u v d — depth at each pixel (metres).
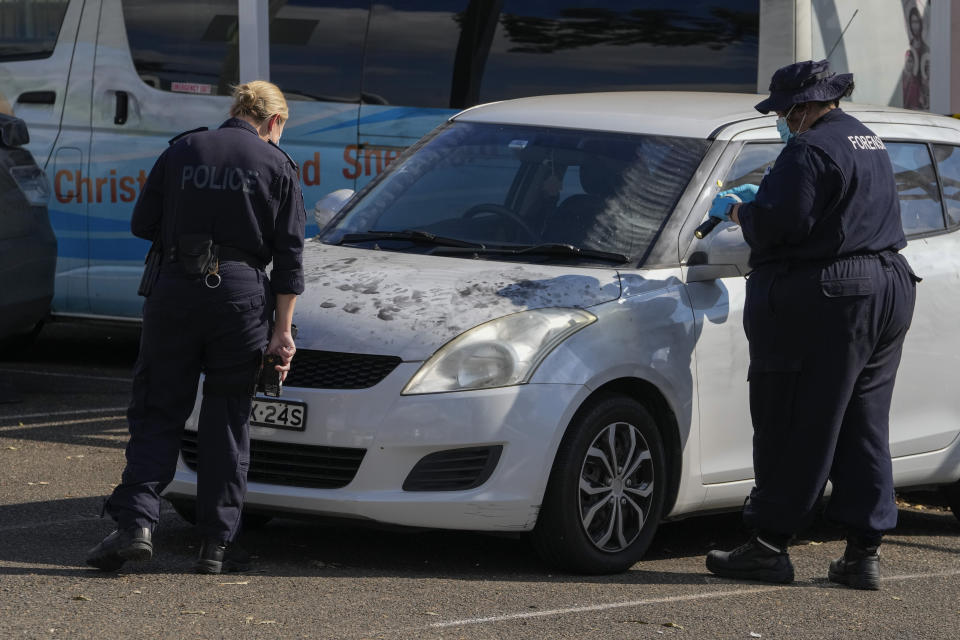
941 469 12.44
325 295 10.60
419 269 10.95
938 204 12.77
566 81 18.44
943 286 12.32
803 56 17.66
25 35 20.41
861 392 10.12
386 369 10.00
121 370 19.91
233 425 9.79
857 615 9.50
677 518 11.02
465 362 9.94
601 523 10.36
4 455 14.03
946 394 12.40
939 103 19.20
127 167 20.00
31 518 11.47
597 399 10.24
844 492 10.22
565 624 8.94
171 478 9.78
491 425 9.84
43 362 20.41
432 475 9.91
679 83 18.02
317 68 19.19
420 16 18.91
